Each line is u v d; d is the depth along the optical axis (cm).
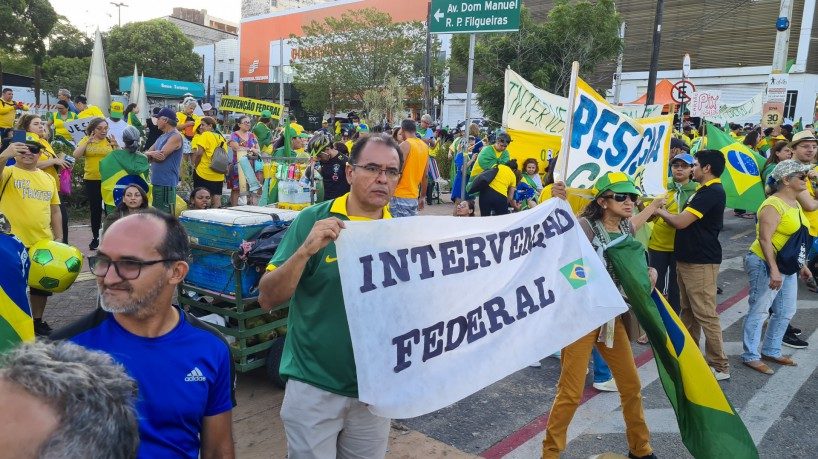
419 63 3194
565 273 309
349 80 3241
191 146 1031
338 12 4859
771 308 563
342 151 856
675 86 1567
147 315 186
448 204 1510
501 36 2200
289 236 260
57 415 104
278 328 455
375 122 2630
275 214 451
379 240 249
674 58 3075
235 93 5912
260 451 371
